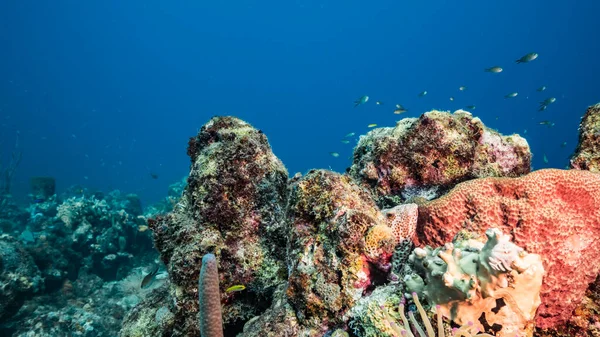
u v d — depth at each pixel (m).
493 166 3.70
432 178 3.67
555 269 2.25
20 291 8.13
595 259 2.31
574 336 2.30
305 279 2.48
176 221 3.36
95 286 10.06
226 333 3.21
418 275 2.14
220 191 3.19
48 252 9.45
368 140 4.40
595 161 3.23
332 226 2.53
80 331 8.07
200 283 1.74
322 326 2.40
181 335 2.93
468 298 1.80
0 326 7.76
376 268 2.37
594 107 3.54
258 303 3.19
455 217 2.62
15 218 15.21
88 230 10.94
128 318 3.93
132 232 11.75
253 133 3.63
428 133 3.66
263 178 3.34
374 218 2.52
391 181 3.81
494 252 1.72
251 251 3.18
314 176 2.82
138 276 10.65
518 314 1.82
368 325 2.13
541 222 2.32
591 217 2.30
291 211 2.86
